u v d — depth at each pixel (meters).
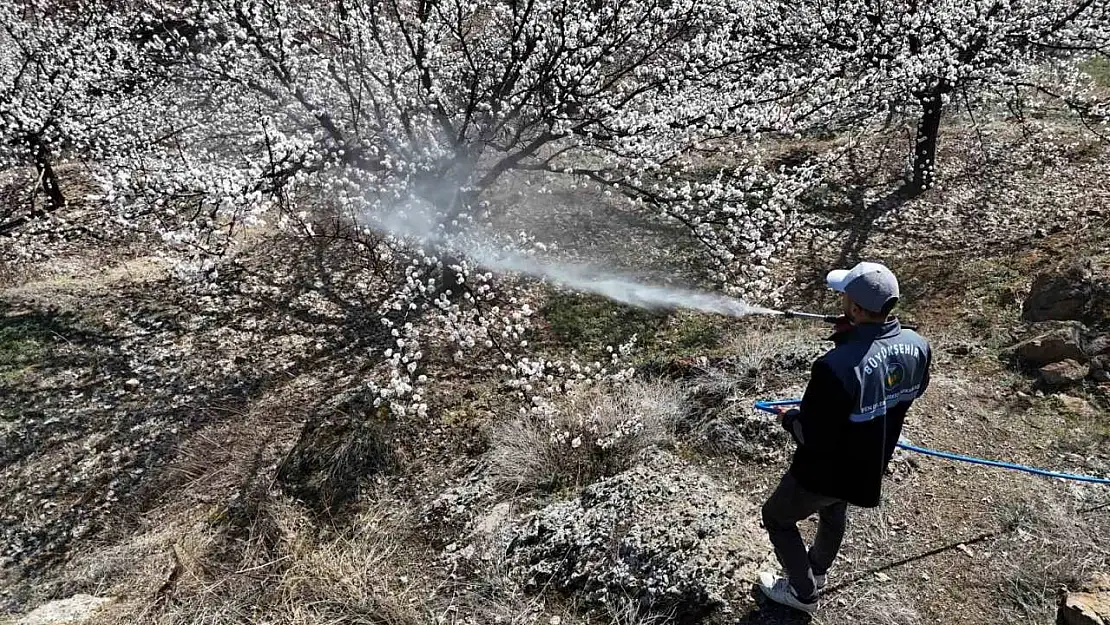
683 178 9.77
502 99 7.20
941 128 11.12
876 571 4.07
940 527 4.28
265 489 5.80
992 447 4.89
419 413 5.86
